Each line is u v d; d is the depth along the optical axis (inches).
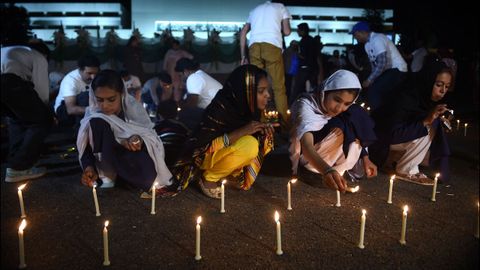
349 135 165.5
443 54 406.3
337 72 159.3
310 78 430.9
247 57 299.4
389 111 187.5
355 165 181.3
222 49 836.6
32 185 180.2
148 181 158.6
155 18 1348.4
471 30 751.1
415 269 111.0
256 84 151.5
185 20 1352.1
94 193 145.7
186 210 150.2
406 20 892.0
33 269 110.3
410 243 125.8
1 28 198.1
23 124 189.3
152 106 357.1
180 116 273.9
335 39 1464.1
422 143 179.5
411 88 185.5
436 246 124.0
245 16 1364.4
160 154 163.6
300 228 135.4
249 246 123.0
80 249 121.4
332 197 163.5
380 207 154.1
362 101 378.9
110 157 160.6
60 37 764.0
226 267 111.4
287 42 1371.8
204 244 124.3
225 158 154.3
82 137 160.1
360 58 409.4
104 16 1406.3
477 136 298.0
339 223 139.6
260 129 155.5
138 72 578.2
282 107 282.0
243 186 166.9
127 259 115.6
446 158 181.6
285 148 246.1
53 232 132.6
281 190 171.2
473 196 167.3
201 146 154.6
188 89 273.1
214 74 844.0
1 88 176.4
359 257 117.0
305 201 159.3
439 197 165.5
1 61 186.2
